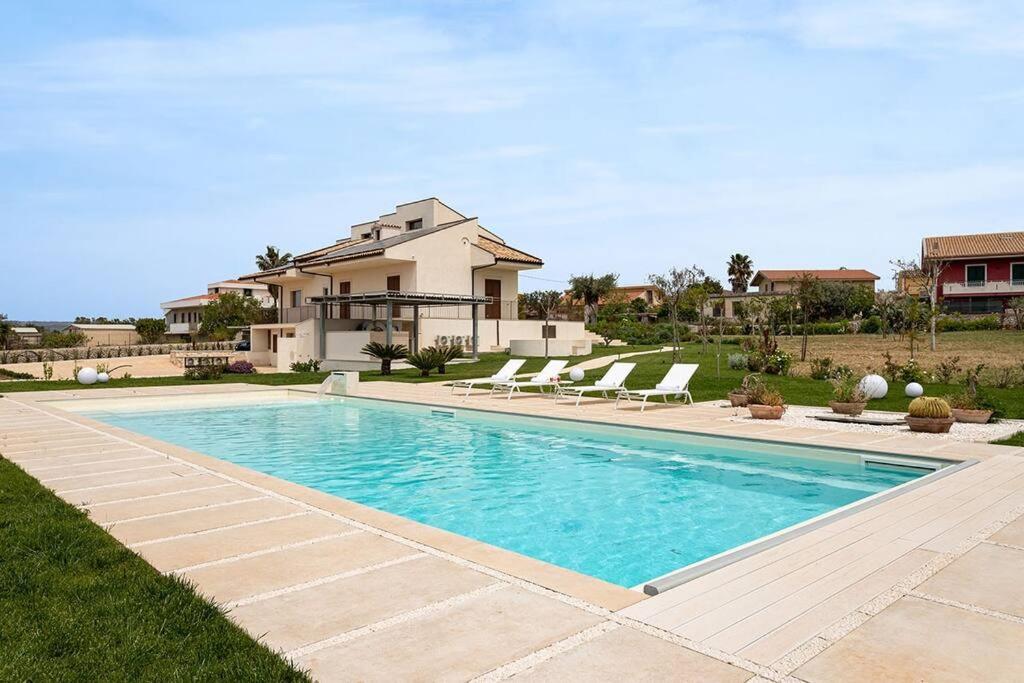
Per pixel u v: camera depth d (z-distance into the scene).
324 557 4.55
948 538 4.96
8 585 3.93
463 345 33.16
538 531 6.48
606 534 6.36
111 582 4.00
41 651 3.08
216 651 3.10
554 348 32.22
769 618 3.49
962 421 11.68
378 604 3.71
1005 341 31.78
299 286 41.72
